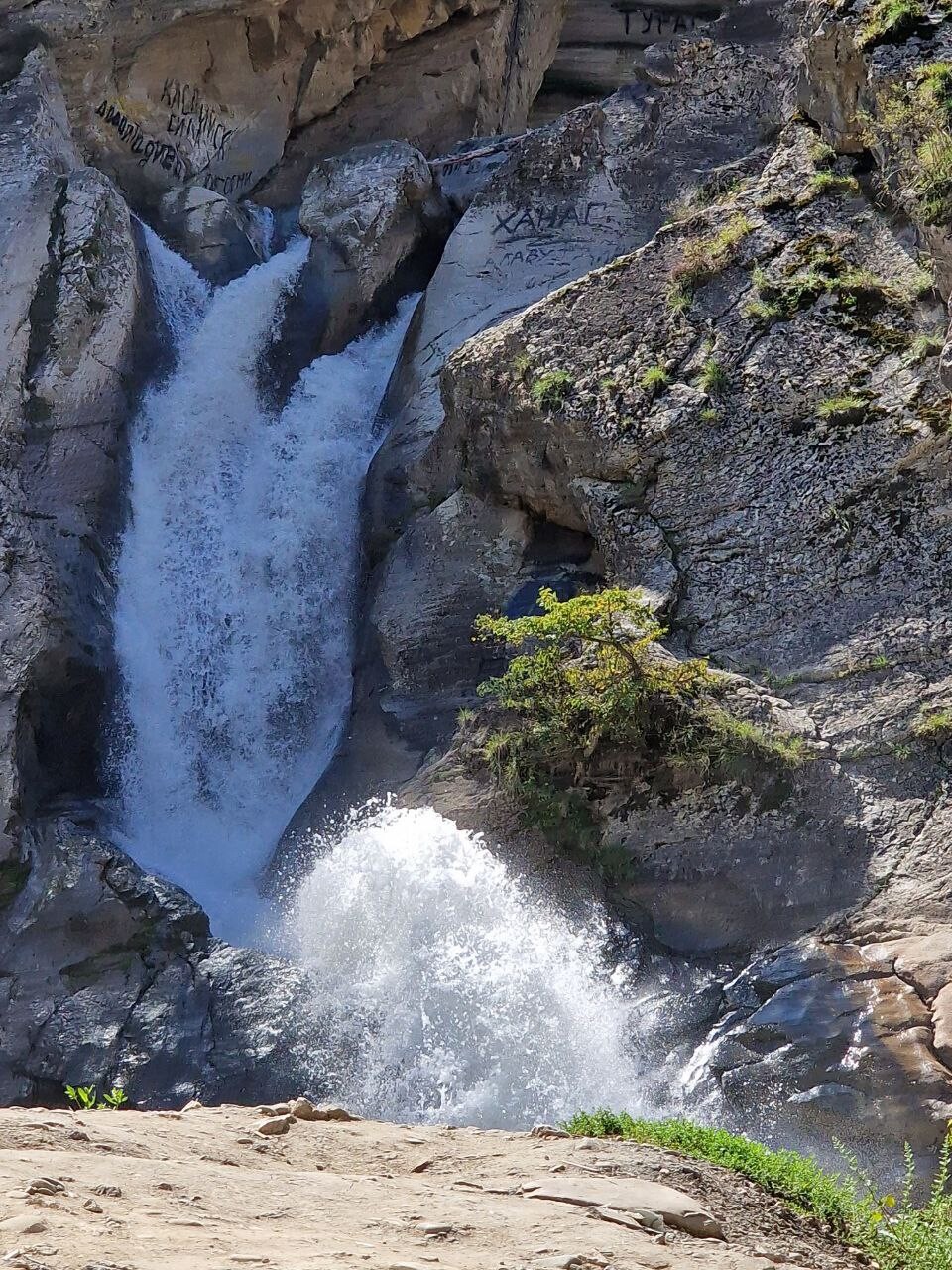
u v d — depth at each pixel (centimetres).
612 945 1537
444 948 1596
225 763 2112
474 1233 532
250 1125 701
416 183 2666
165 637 2177
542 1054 1495
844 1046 1362
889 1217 755
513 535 1984
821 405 1800
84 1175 539
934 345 1783
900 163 1877
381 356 2534
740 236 1975
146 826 2047
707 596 1750
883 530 1716
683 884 1552
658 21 3516
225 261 2570
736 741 1570
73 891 1773
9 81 2550
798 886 1507
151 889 1770
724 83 2458
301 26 2883
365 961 1631
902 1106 1311
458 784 1711
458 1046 1530
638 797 1603
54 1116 653
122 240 2347
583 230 2411
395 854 1667
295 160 2964
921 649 1631
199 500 2291
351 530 2250
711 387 1859
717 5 3494
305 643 2170
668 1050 1444
